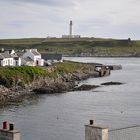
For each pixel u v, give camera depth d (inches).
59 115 3378.4
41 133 2632.9
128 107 3870.6
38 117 3272.6
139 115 3388.3
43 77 5728.3
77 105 3998.5
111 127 2787.9
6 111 3563.0
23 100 4355.3
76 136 2551.7
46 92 5044.3
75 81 6638.8
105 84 6215.6
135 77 7824.8
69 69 7313.0
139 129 1145.4
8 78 5059.1
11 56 6432.1
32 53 6924.2
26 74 5472.4
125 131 1122.7
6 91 4783.5
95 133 1040.8
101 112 3553.2
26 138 2468.0
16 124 2945.4
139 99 4478.3
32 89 5157.5
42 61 6993.1
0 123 2947.8
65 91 5231.3
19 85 5113.2
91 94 4958.2
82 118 3238.2
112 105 4003.4
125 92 5206.7
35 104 4040.4
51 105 3983.8
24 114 3410.4
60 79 6210.6
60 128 2810.0
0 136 1045.8
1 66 5812.0
